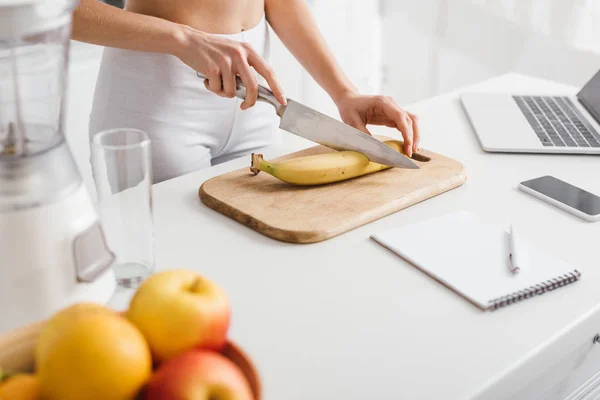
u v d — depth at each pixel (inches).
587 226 34.6
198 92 49.9
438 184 37.8
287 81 94.4
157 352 19.5
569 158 43.3
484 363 24.2
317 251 31.8
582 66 82.7
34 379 17.6
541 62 86.4
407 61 102.9
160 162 50.3
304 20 53.2
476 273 29.3
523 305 27.7
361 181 38.2
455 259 30.5
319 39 52.9
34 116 22.1
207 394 17.2
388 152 37.9
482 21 90.7
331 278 29.5
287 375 23.5
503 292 27.9
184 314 19.2
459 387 23.0
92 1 40.8
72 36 41.3
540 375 28.3
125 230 28.4
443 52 97.3
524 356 24.6
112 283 25.5
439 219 34.3
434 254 30.9
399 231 33.1
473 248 31.4
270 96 39.2
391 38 103.5
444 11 94.5
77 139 73.5
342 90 49.9
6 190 21.1
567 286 29.1
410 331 25.9
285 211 34.4
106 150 26.9
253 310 27.1
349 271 30.1
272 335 25.6
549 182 39.1
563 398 31.1
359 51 102.6
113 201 27.9
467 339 25.5
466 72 95.5
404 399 22.5
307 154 42.7
